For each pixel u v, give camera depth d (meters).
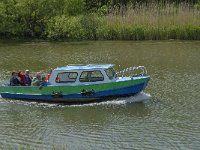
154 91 31.58
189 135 23.61
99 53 47.59
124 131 24.45
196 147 22.08
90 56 46.00
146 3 64.56
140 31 55.66
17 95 30.72
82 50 49.81
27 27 59.38
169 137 23.41
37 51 49.91
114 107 28.72
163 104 28.83
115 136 23.77
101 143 22.89
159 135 23.72
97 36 56.88
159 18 56.19
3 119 27.08
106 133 24.25
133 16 56.84
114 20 57.03
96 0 68.38
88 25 57.53
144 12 57.53
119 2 67.25
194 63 40.94
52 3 59.81
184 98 29.88
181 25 55.19
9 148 22.53
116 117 26.81
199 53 46.03
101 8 62.34
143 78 29.69
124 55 46.09
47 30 58.31
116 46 51.78
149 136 23.61
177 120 25.89
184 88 32.16
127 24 56.25
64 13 60.53
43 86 30.03
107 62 42.66
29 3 58.47
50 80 30.25
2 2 58.59
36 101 30.47
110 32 56.50
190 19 55.69
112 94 29.73
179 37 55.16
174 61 42.19
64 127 25.42
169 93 31.03
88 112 28.02
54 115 27.67
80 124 25.83
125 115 27.12
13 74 31.67
